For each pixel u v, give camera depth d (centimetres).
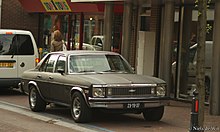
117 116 1184
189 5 1509
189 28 1515
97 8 1905
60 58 1158
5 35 1545
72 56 1134
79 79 1039
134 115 1205
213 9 1399
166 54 1391
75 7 2022
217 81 1199
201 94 800
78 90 1030
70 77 1073
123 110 1021
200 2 805
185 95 1520
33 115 1188
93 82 1002
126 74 1104
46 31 2406
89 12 2012
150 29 1686
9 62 1541
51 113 1223
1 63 1528
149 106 1028
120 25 1938
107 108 993
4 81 1534
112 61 1152
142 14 1766
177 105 1395
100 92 994
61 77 1104
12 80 1545
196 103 768
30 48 1586
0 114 1188
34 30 2484
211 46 1405
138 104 1013
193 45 1493
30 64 1580
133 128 1018
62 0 2058
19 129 988
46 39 2392
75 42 2161
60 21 2277
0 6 2381
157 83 1045
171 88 1559
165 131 989
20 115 1184
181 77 1539
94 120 1114
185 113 1242
